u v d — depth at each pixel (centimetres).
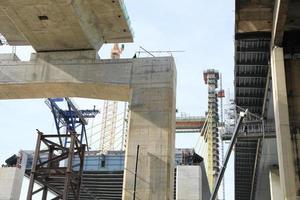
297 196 3041
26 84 3909
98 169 7038
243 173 6756
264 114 5166
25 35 3897
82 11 3641
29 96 4109
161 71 3694
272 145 5359
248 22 3800
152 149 3428
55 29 3775
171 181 3394
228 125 6128
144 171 3366
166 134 3462
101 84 3769
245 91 4931
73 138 3638
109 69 3806
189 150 7300
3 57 4034
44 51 4044
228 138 6022
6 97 4147
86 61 3888
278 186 5722
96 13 3791
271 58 3678
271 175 5838
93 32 3922
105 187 7394
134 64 3772
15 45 4391
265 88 4747
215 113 14662
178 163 7119
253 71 4566
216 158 13888
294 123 3378
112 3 3638
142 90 3656
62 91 3988
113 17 3834
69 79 3838
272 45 3625
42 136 3722
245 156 6172
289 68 3591
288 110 3412
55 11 3553
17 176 6031
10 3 3500
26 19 3694
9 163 6347
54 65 3922
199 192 6275
